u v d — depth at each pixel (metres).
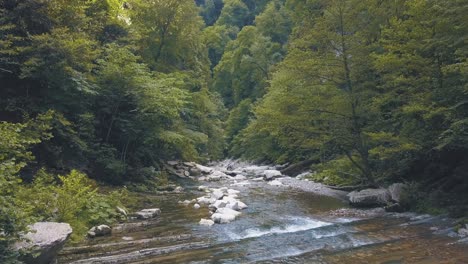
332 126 15.73
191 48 30.78
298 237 9.92
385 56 13.26
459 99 11.99
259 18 55.00
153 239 9.74
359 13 15.81
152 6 27.61
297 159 29.27
